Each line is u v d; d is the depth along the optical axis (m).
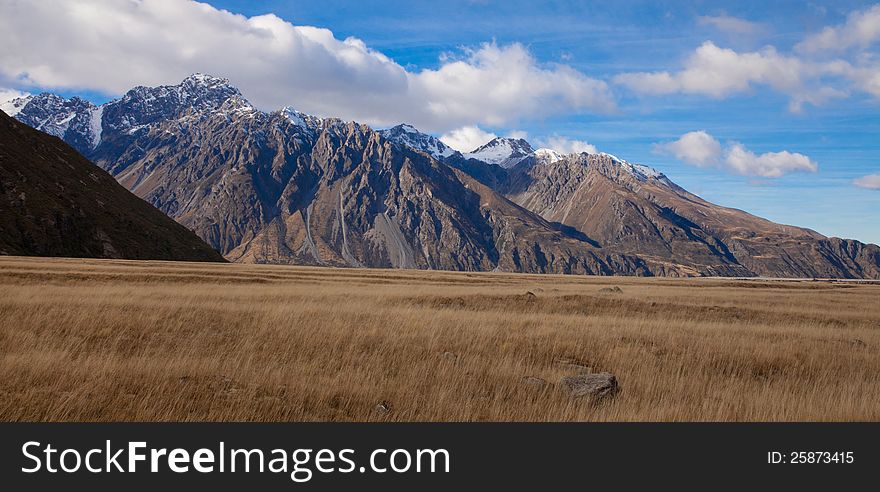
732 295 47.00
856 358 18.02
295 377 11.57
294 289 35.44
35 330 15.65
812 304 40.19
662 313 31.08
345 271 79.75
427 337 17.47
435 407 10.18
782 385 13.70
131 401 9.62
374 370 12.80
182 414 9.29
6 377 10.43
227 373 11.82
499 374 13.08
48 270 42.03
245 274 54.06
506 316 24.41
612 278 96.50
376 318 21.12
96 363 11.61
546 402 11.20
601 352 16.91
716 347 18.42
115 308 20.42
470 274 87.56
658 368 14.98
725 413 10.66
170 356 13.30
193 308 21.72
